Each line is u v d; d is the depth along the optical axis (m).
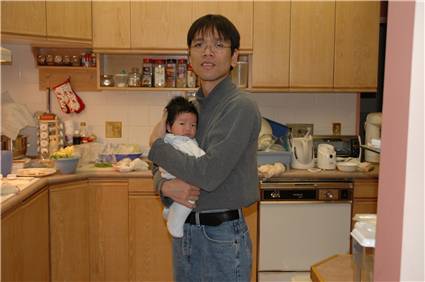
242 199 1.46
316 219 2.74
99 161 2.94
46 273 2.44
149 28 2.88
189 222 1.53
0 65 3.09
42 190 2.36
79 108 3.20
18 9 2.61
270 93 3.29
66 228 2.55
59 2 2.75
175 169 1.37
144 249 2.74
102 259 2.73
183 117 1.58
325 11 2.93
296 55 2.94
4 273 1.83
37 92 3.16
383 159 0.77
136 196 2.70
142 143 3.29
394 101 0.73
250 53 2.94
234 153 1.35
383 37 3.14
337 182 2.73
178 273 1.60
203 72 1.50
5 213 1.83
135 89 2.97
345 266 1.28
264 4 2.90
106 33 2.87
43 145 3.04
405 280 0.71
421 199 0.69
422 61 0.67
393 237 0.74
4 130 2.94
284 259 2.76
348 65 2.96
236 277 1.49
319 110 3.31
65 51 3.15
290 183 2.72
